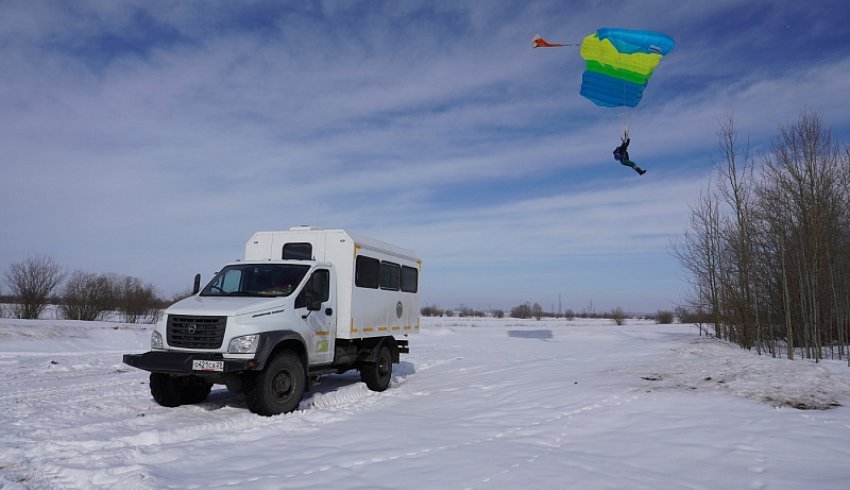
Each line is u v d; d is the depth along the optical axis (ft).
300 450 19.66
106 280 133.49
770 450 17.87
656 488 14.73
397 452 18.97
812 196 58.44
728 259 74.18
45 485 16.38
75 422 25.46
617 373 36.06
